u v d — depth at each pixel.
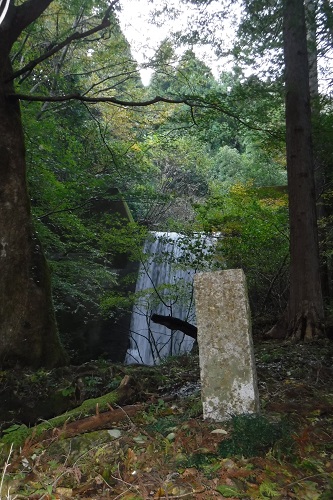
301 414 3.59
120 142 12.73
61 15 11.87
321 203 10.34
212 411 3.33
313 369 5.29
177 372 5.70
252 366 3.30
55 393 4.09
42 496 2.42
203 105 7.29
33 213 8.48
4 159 4.95
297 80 7.86
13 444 3.16
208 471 2.66
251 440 2.90
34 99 5.28
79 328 12.16
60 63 12.17
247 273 10.74
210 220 9.85
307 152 7.79
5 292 4.70
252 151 20.45
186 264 10.34
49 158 8.53
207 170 20.97
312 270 7.48
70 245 9.98
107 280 11.57
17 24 5.19
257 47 8.25
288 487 2.52
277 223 9.92
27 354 4.68
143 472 2.69
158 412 3.67
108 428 3.36
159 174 19.61
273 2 7.39
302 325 7.27
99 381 4.31
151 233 11.43
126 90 13.70
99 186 9.21
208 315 3.41
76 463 2.79
